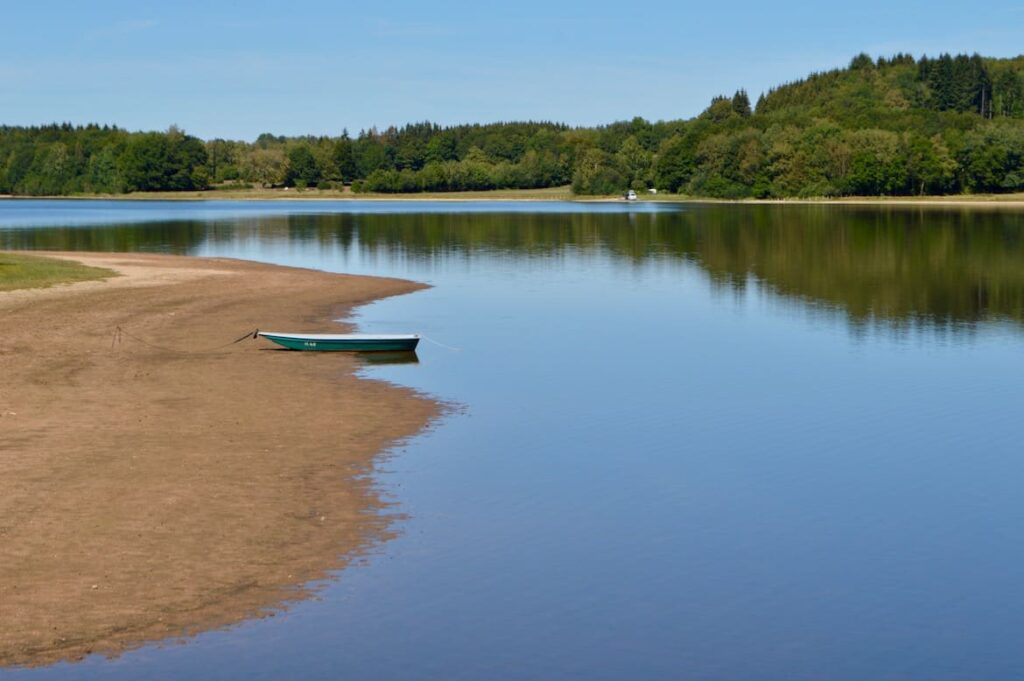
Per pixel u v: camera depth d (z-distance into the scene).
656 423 29.16
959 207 174.62
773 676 15.58
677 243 94.94
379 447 26.16
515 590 18.12
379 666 15.59
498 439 27.23
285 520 20.80
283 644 16.06
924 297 56.19
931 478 24.55
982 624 17.19
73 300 49.00
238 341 39.94
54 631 16.02
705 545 20.28
